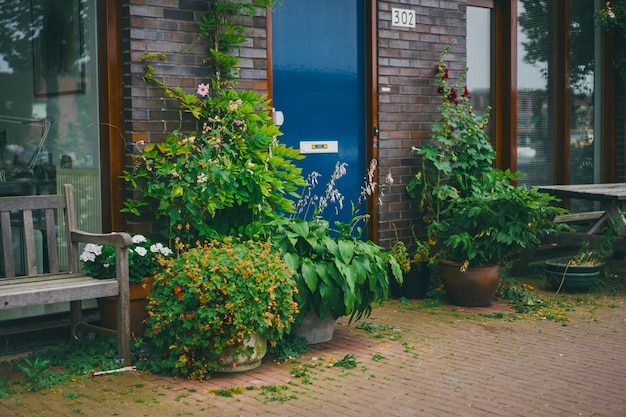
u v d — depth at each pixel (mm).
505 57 9023
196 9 6109
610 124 10477
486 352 5586
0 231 5527
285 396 4520
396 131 7777
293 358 5309
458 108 7980
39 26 5836
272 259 5145
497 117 9078
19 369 4992
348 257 5520
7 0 5715
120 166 5883
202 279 4809
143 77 5812
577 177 10164
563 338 6016
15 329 5438
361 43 7629
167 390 4637
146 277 5426
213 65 6188
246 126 6027
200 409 4285
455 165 8094
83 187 5926
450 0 8188
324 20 7344
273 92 7000
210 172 5586
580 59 10117
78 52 5898
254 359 5039
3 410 4230
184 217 5680
